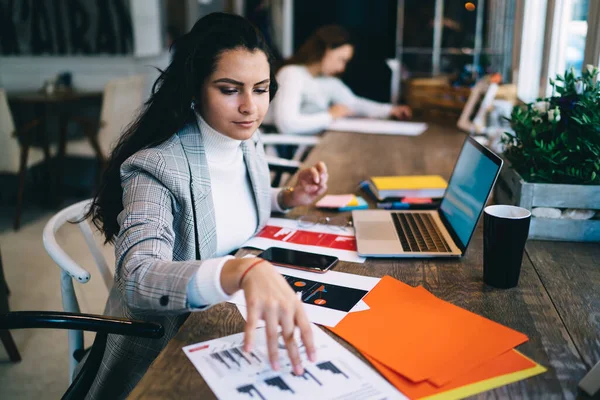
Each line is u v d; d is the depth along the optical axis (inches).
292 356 30.3
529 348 32.9
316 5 147.7
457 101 111.4
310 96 121.5
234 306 38.0
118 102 143.8
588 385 28.6
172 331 43.4
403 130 104.5
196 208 44.6
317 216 58.2
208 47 42.8
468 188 50.0
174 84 44.2
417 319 36.1
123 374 45.0
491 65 132.0
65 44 169.8
